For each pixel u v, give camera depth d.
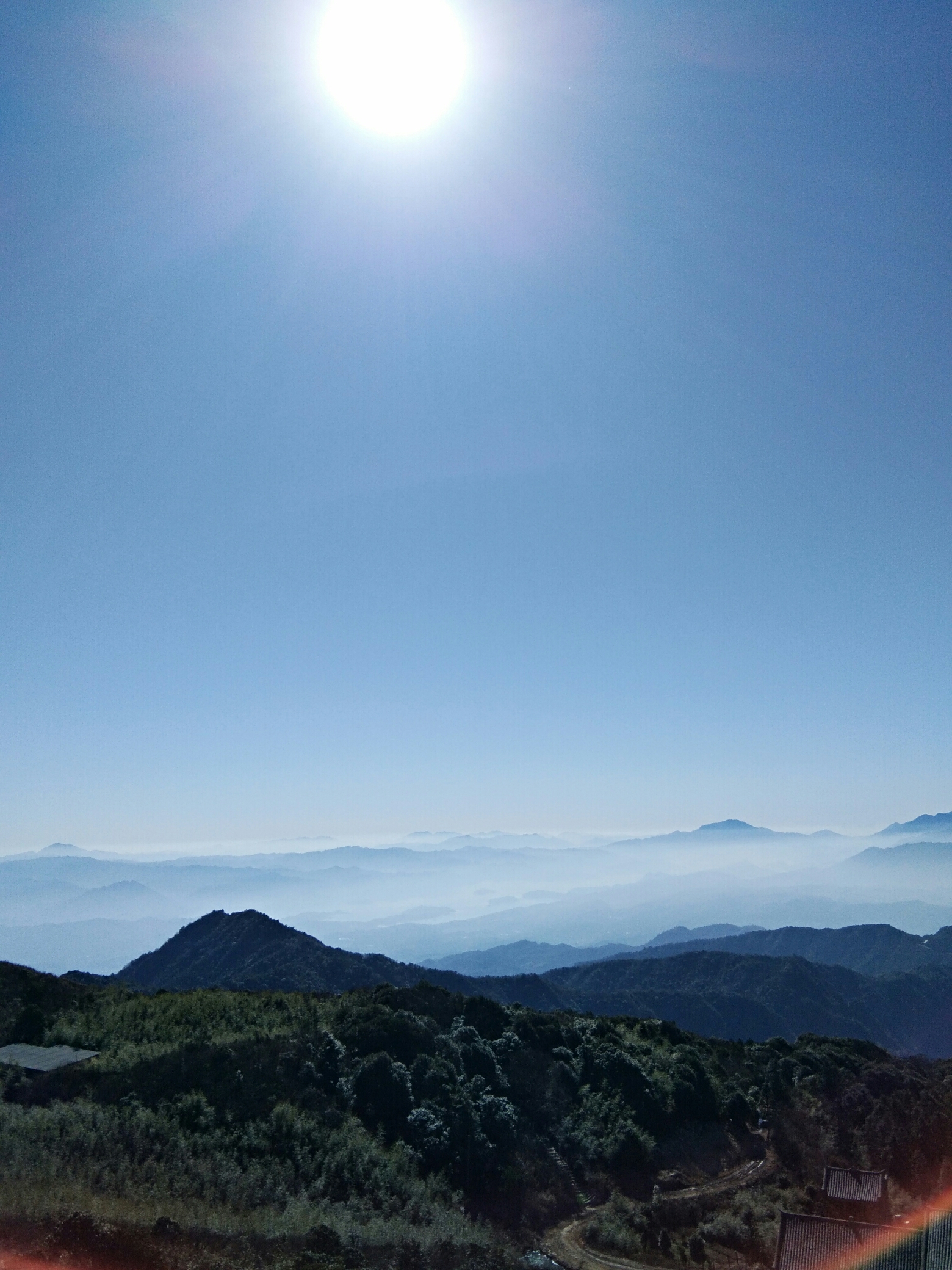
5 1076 32.81
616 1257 31.34
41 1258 17.69
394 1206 29.23
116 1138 27.73
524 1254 29.42
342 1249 22.70
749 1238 33.59
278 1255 21.52
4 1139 25.52
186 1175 26.25
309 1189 28.39
